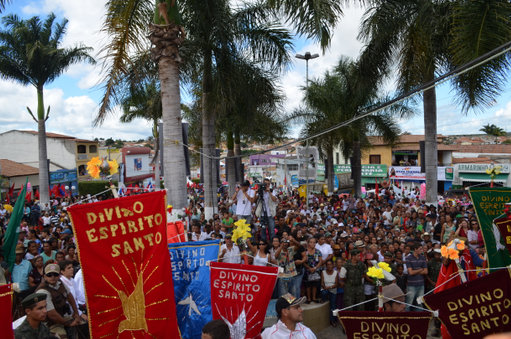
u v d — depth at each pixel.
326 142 22.77
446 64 12.62
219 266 4.67
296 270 8.04
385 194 23.20
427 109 13.42
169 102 8.31
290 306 4.10
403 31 12.48
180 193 8.43
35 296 4.12
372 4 12.20
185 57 11.81
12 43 22.64
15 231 7.22
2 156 40.62
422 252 8.28
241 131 18.08
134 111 24.47
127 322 3.86
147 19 8.91
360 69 14.01
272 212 10.61
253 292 4.53
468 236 9.62
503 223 5.33
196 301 4.87
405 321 4.15
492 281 4.13
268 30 13.55
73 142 41.69
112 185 4.61
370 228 12.12
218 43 12.09
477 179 32.84
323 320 7.94
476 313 4.14
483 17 7.80
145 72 11.13
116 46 8.52
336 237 10.87
